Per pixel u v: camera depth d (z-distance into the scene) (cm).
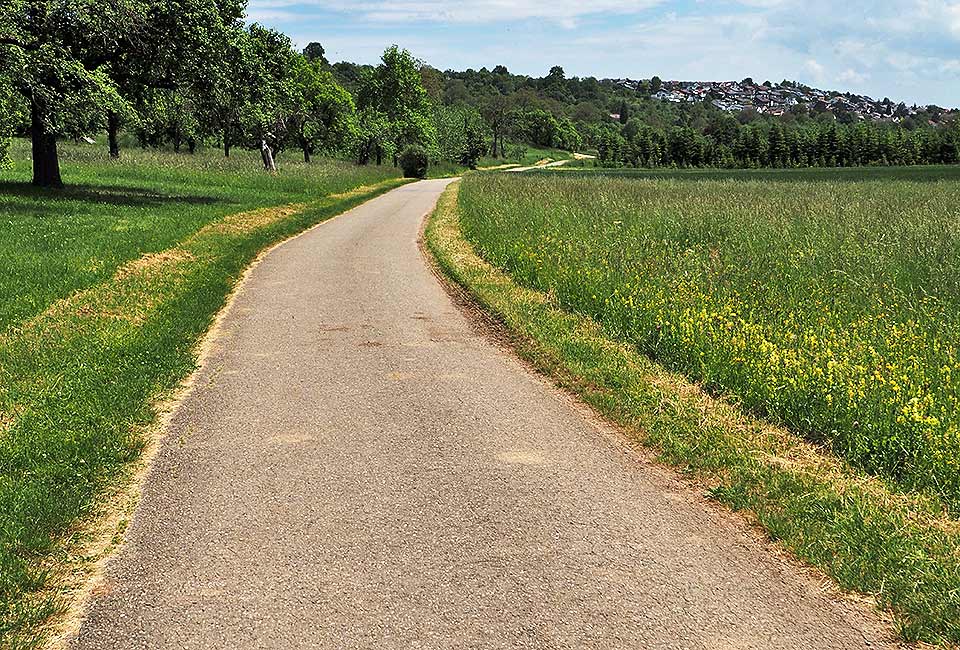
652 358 839
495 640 354
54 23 2342
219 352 880
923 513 483
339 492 515
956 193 2775
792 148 12975
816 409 623
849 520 455
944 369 675
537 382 770
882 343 770
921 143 12631
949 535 448
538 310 1056
